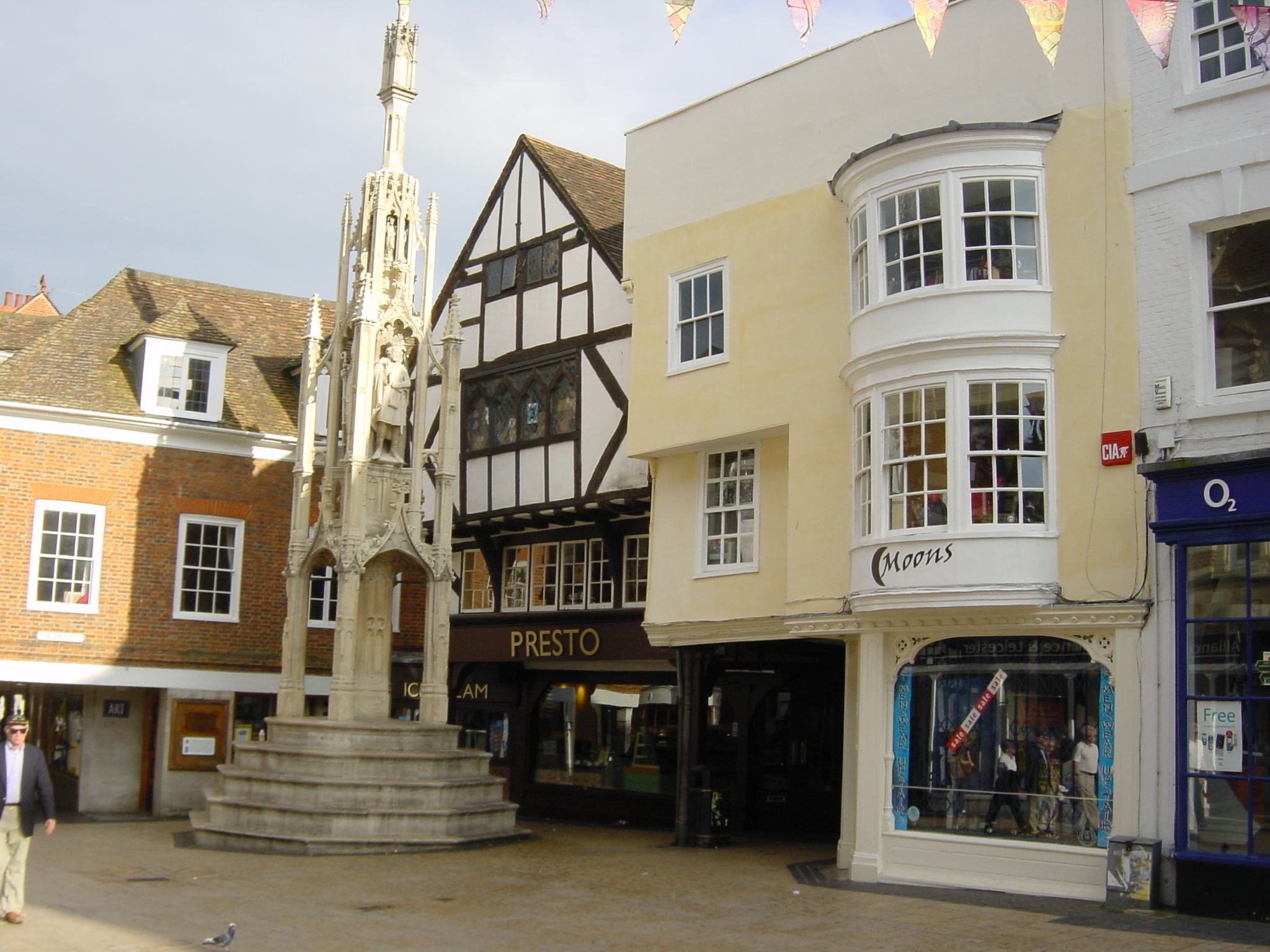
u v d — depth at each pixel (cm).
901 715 1288
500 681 2103
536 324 1961
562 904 1123
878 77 1407
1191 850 1059
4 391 1880
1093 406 1173
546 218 1969
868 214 1321
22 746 973
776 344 1467
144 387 1989
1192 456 1097
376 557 1745
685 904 1124
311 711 2120
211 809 1573
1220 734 1057
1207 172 1130
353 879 1264
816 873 1332
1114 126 1196
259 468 2084
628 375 1786
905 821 1266
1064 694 1178
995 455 1202
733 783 1811
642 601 1836
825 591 1362
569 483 1856
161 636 1959
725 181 1565
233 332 2272
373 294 1742
